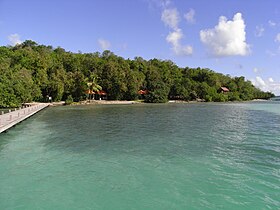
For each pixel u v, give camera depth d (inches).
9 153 731.4
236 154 714.2
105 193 458.9
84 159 668.7
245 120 1565.0
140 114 1941.4
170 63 5561.0
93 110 2315.5
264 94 6259.8
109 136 993.5
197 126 1280.8
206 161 644.7
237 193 453.7
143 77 4264.3
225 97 4827.8
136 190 470.3
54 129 1171.9
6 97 2143.2
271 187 478.6
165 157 682.2
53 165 618.5
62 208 407.2
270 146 818.2
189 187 481.1
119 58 4596.5
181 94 4426.7
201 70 5492.1
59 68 3255.4
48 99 3161.9
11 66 2903.5
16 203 425.4
